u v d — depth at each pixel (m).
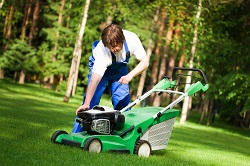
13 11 32.81
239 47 23.09
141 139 6.30
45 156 4.91
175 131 14.43
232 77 21.61
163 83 6.85
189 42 21.53
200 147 9.54
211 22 22.36
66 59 31.33
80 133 6.10
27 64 30.36
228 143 13.27
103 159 5.16
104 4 26.33
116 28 5.97
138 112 6.64
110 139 5.89
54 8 30.67
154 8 24.72
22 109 12.07
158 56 31.70
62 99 23.52
